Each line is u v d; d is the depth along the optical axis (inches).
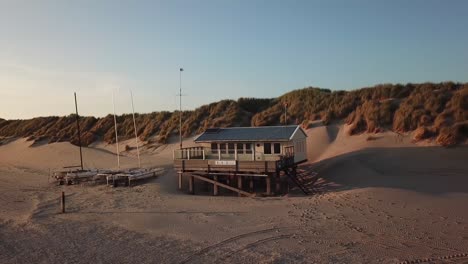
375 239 634.2
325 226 723.4
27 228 805.9
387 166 1177.4
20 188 1321.4
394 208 794.8
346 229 696.4
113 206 997.2
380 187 960.9
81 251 651.5
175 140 2133.4
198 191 1200.8
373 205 829.2
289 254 593.3
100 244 685.3
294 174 1163.9
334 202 890.1
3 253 653.9
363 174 1113.4
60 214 925.8
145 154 2034.9
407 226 682.2
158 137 2245.3
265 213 845.2
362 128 1546.5
